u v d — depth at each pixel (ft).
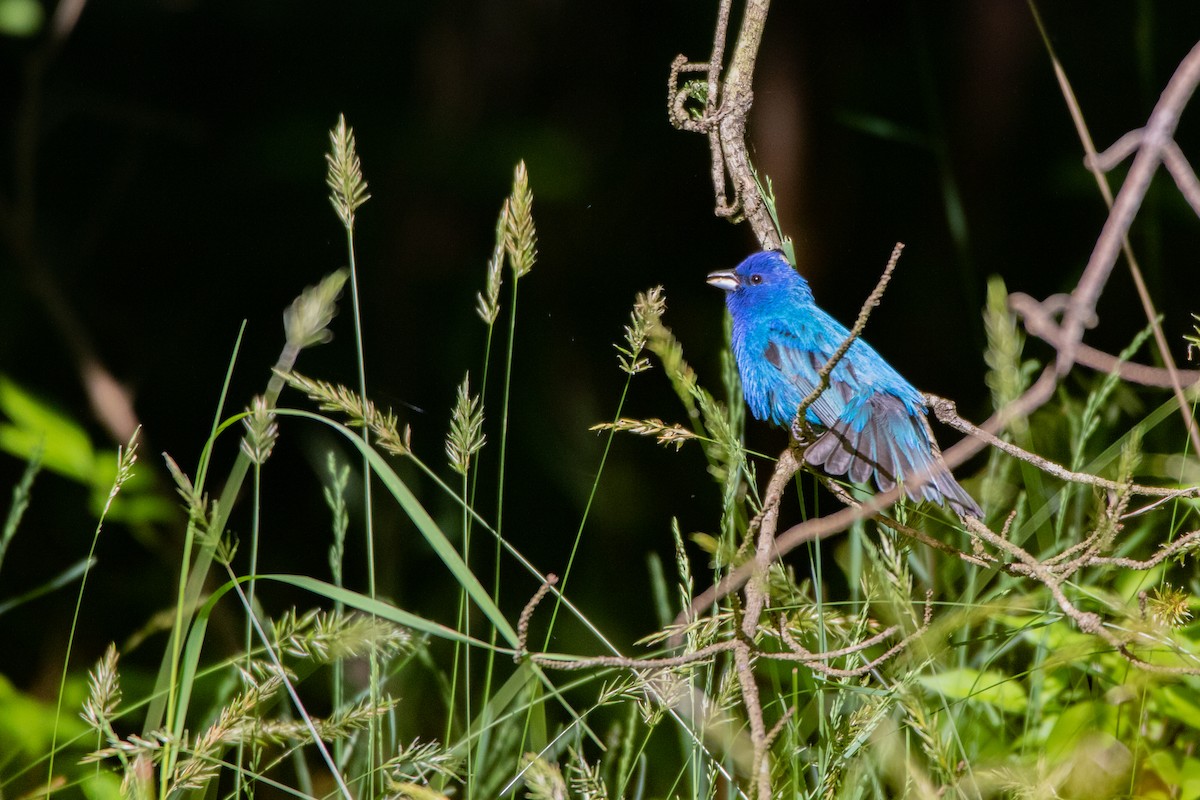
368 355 45.37
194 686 29.63
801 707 17.22
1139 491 14.19
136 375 44.57
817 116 47.09
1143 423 16.34
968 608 14.69
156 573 39.09
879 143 48.11
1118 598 15.17
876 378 22.74
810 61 47.21
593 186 47.01
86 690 27.63
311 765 22.77
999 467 19.53
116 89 48.06
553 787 12.27
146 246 47.67
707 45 48.93
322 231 46.65
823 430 23.52
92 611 38.09
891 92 48.32
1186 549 14.02
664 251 48.42
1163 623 14.23
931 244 48.32
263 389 46.50
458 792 16.40
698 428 17.48
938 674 16.61
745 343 25.22
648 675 14.71
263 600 42.39
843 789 14.46
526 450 43.96
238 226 47.55
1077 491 19.20
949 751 14.08
